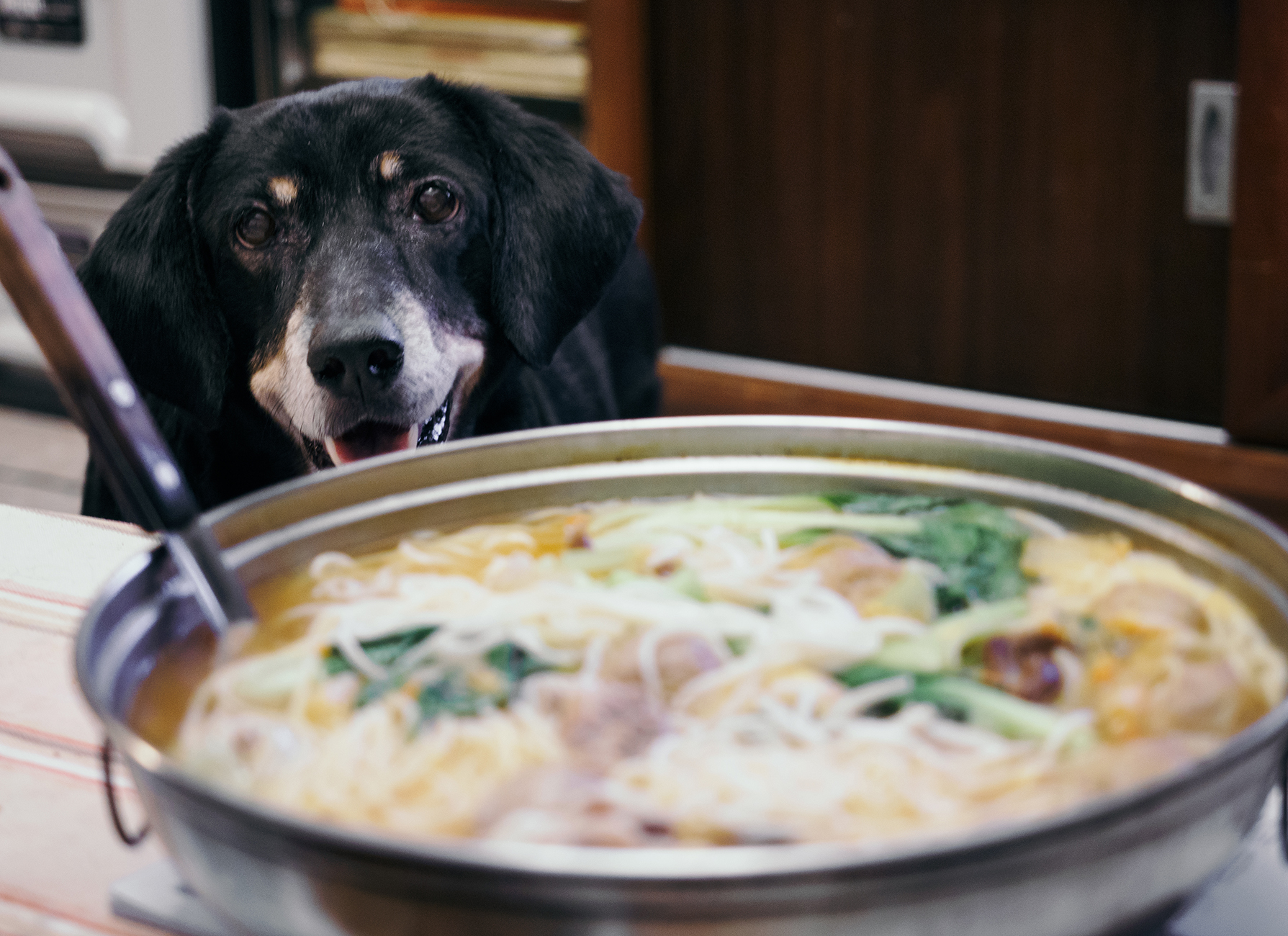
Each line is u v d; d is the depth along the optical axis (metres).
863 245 3.24
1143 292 2.96
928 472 0.90
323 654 0.73
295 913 0.51
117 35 3.74
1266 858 0.72
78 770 0.87
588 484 0.91
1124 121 2.88
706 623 0.75
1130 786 0.56
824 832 0.55
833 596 0.77
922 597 0.77
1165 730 0.63
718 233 3.40
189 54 3.70
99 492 1.99
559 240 1.94
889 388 3.26
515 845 0.52
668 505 0.91
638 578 0.81
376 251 1.75
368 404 1.69
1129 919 0.52
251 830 0.49
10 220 0.67
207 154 1.87
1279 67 2.61
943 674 0.69
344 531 0.84
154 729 0.66
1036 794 0.58
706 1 3.25
